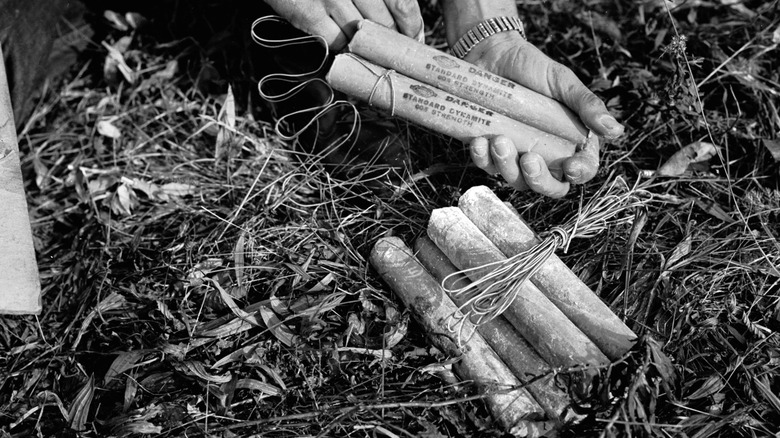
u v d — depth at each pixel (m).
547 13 2.38
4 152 1.69
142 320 1.72
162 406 1.54
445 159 2.03
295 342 1.62
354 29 1.68
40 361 1.69
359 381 1.59
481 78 1.61
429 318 1.59
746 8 2.33
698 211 1.86
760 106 2.03
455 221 1.65
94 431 1.52
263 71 2.24
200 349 1.66
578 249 1.78
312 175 1.98
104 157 2.19
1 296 1.50
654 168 1.96
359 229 1.91
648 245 1.76
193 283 1.77
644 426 1.33
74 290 1.85
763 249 1.75
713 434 1.48
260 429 1.50
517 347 1.51
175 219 2.01
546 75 1.63
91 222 2.00
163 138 2.23
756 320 1.65
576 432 1.38
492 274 1.50
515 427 1.42
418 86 1.62
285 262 1.79
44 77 2.33
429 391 1.54
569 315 1.52
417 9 1.67
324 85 2.02
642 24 2.28
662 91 1.97
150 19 2.46
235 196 2.04
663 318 1.60
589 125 1.57
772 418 1.48
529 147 1.61
